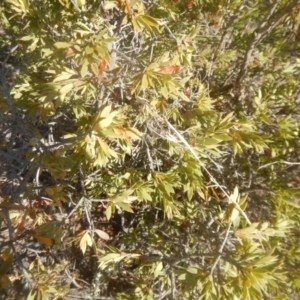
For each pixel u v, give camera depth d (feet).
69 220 7.92
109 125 4.20
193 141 6.04
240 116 7.67
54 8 5.75
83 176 5.82
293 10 7.72
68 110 6.46
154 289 8.32
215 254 5.05
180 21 7.06
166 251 7.88
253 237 4.89
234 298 4.46
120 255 6.26
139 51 5.93
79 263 8.91
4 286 4.56
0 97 5.62
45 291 5.81
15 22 7.16
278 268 4.87
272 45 8.46
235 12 7.86
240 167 7.89
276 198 7.23
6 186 6.09
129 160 7.14
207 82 7.70
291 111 7.84
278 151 7.57
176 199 7.59
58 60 5.19
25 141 6.33
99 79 4.75
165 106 5.80
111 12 6.00
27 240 7.91
